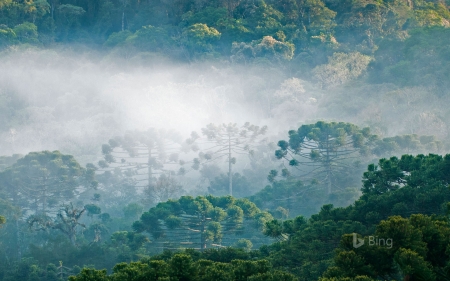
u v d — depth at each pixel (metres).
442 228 97.19
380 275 99.56
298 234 143.50
